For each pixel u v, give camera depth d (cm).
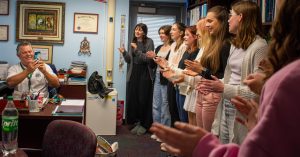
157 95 436
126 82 523
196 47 330
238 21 204
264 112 67
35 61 316
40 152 247
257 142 64
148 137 458
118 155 376
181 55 365
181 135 78
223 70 244
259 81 105
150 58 420
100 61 518
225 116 216
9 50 500
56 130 187
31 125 254
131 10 546
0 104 233
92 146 164
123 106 518
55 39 505
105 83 518
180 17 557
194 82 267
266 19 238
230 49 226
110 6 507
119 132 481
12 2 495
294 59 72
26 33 500
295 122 62
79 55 514
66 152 179
